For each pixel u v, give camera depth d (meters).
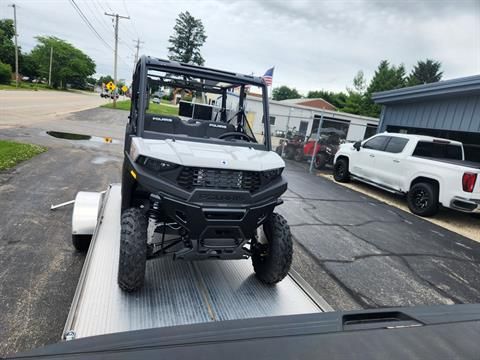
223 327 1.09
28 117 18.69
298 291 2.51
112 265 2.49
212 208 2.27
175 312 2.08
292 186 9.32
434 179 7.39
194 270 2.65
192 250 2.33
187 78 3.09
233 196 2.33
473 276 4.53
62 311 2.85
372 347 0.88
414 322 1.06
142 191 2.82
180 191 2.25
